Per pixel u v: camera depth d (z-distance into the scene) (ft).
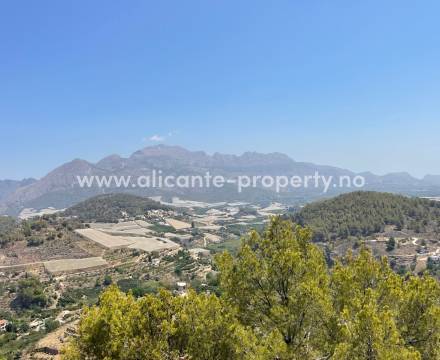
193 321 75.15
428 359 75.66
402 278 90.53
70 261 650.02
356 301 75.87
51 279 575.38
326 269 90.38
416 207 620.49
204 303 77.30
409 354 63.98
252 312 83.87
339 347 66.28
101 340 74.54
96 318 77.46
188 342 73.41
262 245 88.58
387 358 63.10
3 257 637.71
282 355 69.31
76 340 78.69
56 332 270.87
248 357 69.36
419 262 458.50
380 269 88.99
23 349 267.18
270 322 80.07
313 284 75.97
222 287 89.30
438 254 476.95
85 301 487.61
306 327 76.84
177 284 489.26
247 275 84.99
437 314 75.97
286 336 76.79
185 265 643.45
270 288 83.15
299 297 75.97
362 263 87.45
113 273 622.13
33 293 495.00
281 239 88.99
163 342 72.74
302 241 92.22
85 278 592.19
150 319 75.51
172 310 78.28
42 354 231.09
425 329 77.25
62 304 491.72
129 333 73.10
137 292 412.36
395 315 77.20
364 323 66.95
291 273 81.10
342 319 74.84
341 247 531.09
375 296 77.56
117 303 80.23
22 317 444.14
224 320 74.90
